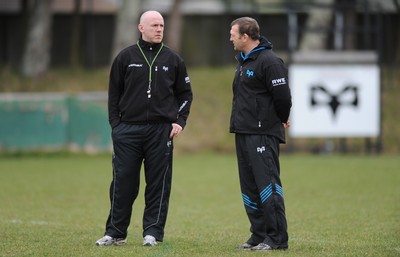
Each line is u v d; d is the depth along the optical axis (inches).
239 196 2230.6
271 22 4972.9
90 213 1892.2
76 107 3393.2
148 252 1275.8
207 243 1406.3
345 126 3449.8
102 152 3405.5
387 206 1984.5
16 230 1574.8
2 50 4936.0
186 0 5103.3
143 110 1341.0
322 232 1568.7
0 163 3137.3
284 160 3319.4
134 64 1341.0
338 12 4628.4
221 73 4493.1
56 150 3371.1
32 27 4458.7
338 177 2674.7
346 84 3437.5
